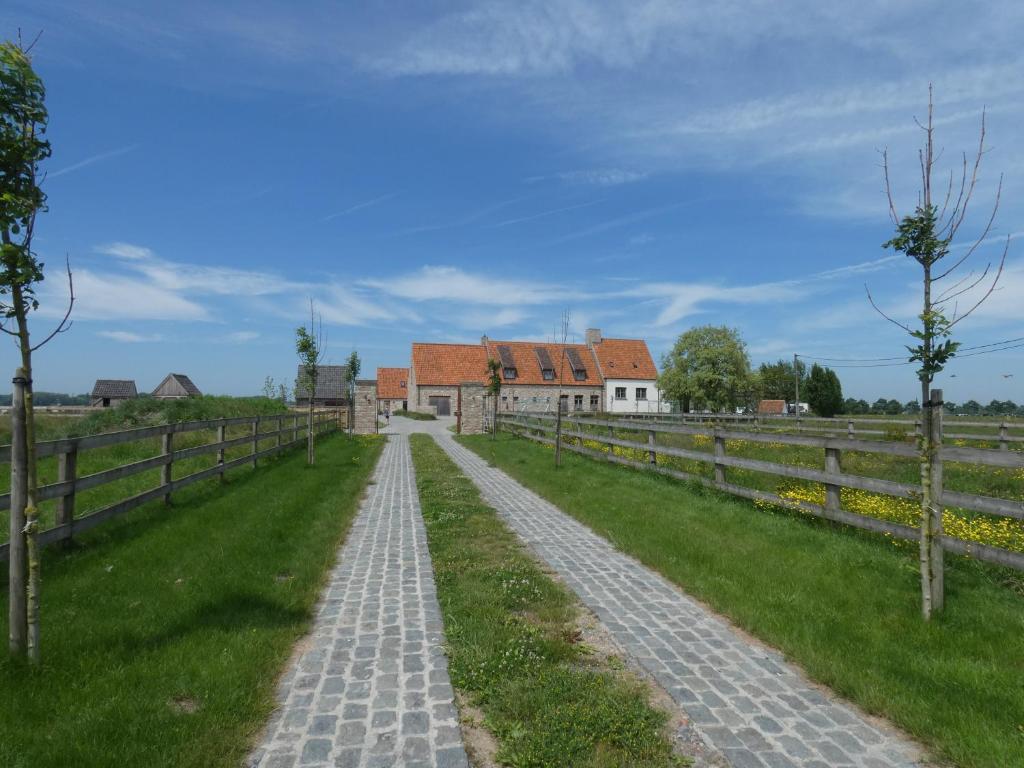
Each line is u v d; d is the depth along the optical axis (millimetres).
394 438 27938
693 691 3723
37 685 3432
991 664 3871
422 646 4387
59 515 6191
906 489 5855
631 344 61969
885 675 3793
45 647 3865
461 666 4004
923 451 4719
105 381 59750
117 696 3361
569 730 3248
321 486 11305
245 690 3557
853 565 5820
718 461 9516
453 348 59469
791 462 13680
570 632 4672
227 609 4867
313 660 4141
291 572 6121
